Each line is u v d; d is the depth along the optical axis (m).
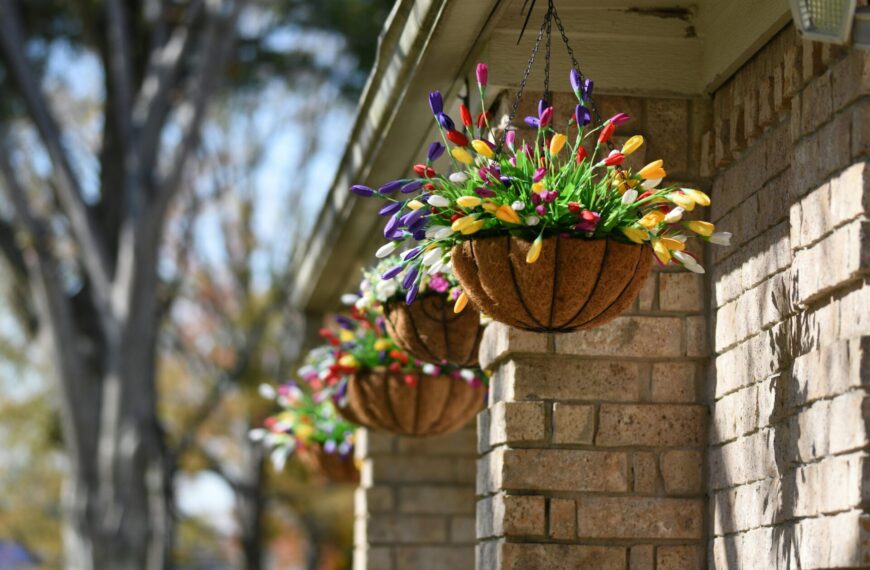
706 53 4.76
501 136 4.77
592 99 4.79
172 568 17.28
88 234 15.39
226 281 18.84
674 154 4.80
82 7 16.05
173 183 15.12
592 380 4.70
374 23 17.09
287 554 22.31
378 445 7.71
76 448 15.78
